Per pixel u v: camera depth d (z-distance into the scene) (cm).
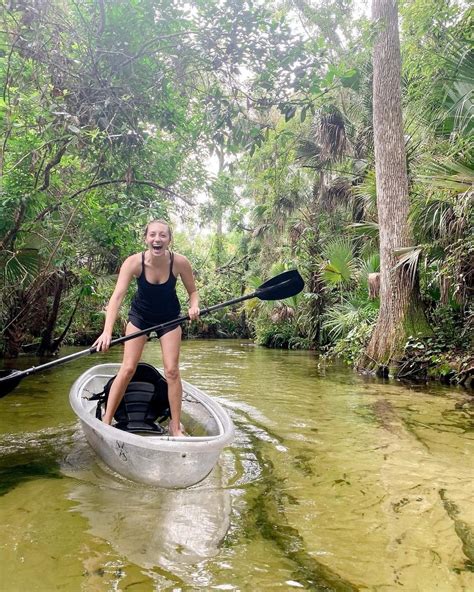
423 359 716
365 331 894
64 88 538
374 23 735
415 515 248
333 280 1030
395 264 754
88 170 672
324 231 1309
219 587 177
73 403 358
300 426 436
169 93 631
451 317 740
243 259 1828
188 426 382
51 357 984
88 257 832
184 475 275
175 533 220
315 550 208
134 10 554
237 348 1446
